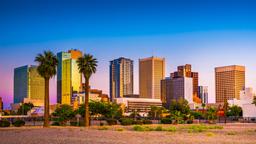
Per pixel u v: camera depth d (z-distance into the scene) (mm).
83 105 149250
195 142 46469
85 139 50969
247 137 56469
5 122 93938
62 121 109500
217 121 163125
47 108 92312
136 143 44719
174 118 143000
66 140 49000
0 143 43719
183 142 46375
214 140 50000
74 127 91625
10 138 52062
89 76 102625
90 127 91875
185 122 138125
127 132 69188
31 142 45312
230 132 70000
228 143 45281
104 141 47656
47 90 92750
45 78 92625
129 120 114312
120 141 47719
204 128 87625
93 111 147125
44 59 91875
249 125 113562
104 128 83750
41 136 56719
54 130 74750
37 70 92875
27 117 171000
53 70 92562
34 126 96562
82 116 147375
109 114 150500
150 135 60281
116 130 76875
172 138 53531
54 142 45594
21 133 64125
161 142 46188
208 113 195625
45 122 91812
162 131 74062
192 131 73812
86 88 101875
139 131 73750
